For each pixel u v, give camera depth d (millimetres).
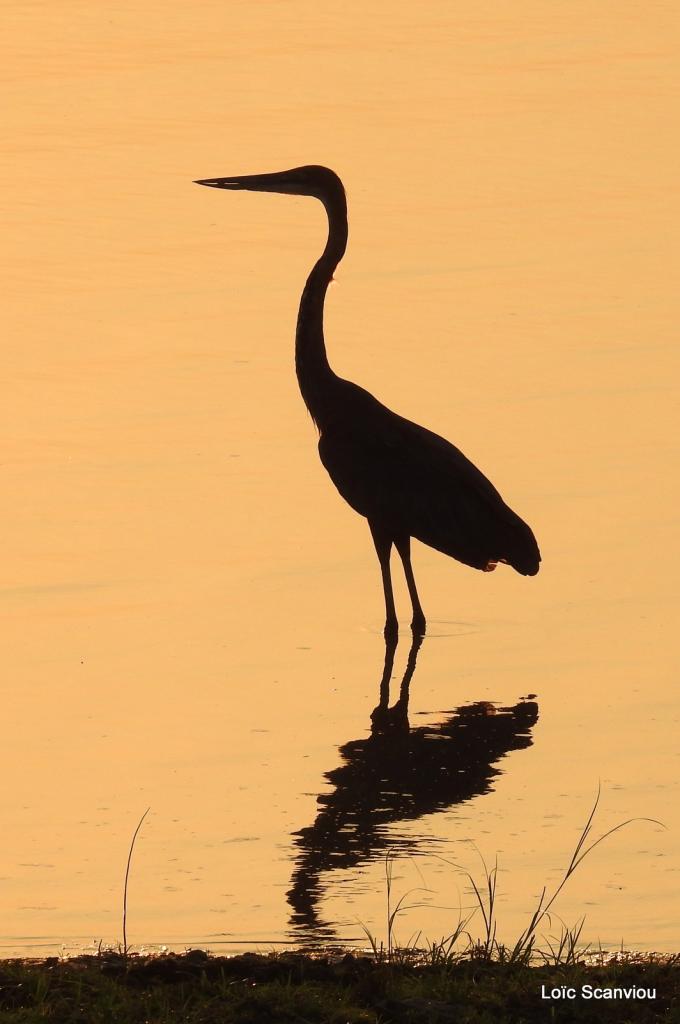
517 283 27922
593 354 24578
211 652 15734
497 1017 9094
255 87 41875
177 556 18000
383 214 31781
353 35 48312
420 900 11109
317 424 17750
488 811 12562
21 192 32969
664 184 33875
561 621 16656
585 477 20156
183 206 32375
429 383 23328
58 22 49531
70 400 22625
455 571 18359
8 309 26328
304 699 14711
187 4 52375
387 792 12844
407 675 15320
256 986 9375
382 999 9195
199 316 26172
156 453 20875
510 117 39156
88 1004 9070
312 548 18422
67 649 15734
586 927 10742
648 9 52688
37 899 11094
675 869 11602
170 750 13609
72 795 12789
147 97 40750
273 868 11602
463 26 49844
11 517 18859
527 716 14367
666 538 18500
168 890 11258
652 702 14664
